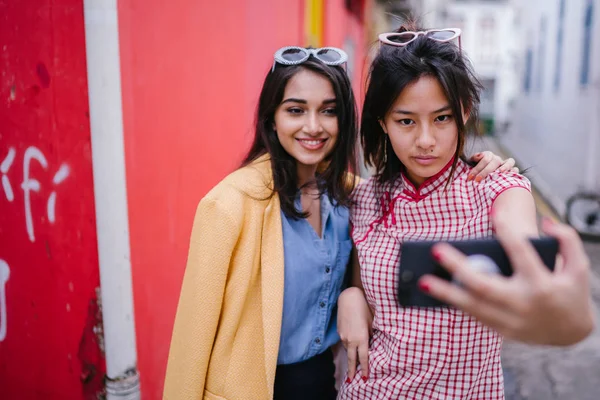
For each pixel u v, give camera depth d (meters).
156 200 2.10
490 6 28.53
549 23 11.30
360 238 1.34
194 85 2.38
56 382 2.00
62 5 1.74
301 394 1.40
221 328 1.28
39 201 1.93
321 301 1.39
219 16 2.63
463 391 1.20
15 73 1.90
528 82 13.67
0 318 2.14
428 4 18.00
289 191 1.33
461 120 1.12
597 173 7.38
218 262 1.22
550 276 0.56
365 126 1.31
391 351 1.24
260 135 1.39
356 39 8.14
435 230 1.20
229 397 1.28
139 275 2.01
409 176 1.28
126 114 1.90
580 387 3.06
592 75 7.79
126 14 1.88
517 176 1.13
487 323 0.58
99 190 1.77
